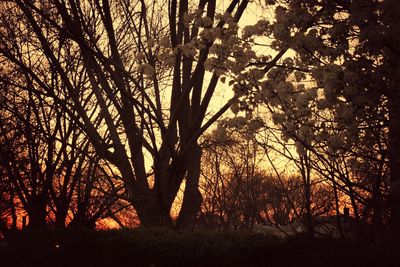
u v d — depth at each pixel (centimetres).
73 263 1035
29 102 1435
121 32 1512
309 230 942
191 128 1287
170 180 1284
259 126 641
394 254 783
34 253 1066
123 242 1068
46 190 1462
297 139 595
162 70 1349
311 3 596
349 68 560
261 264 982
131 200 1294
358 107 573
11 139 1452
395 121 609
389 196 618
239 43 632
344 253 836
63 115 1439
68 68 1467
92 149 1554
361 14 525
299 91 605
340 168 736
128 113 1301
